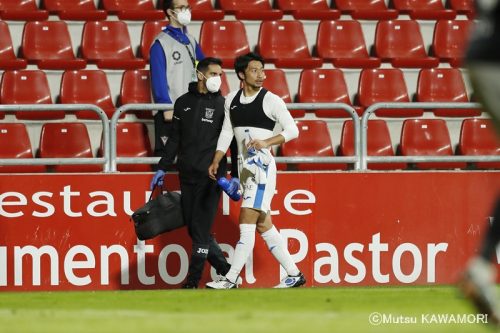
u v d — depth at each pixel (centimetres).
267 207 3212
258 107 3170
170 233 3528
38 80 4125
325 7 4678
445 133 4128
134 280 3509
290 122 3162
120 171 3825
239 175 3225
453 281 3631
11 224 3469
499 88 1753
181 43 3678
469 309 2369
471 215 3638
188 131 3294
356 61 4391
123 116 4003
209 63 3278
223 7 4588
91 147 4000
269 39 4453
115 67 4225
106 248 3497
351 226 3575
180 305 2511
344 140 4041
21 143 3906
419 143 4097
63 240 3481
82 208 3491
